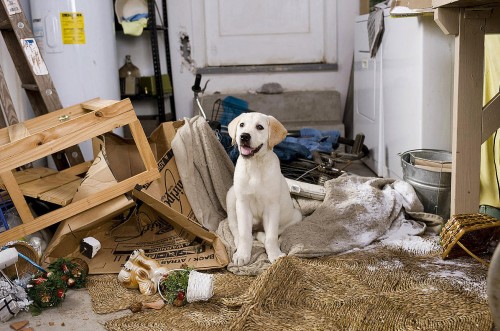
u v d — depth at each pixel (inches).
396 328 61.4
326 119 180.2
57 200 86.4
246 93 182.1
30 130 96.3
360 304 66.4
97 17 128.8
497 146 95.6
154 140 104.7
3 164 78.9
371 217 93.6
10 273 77.1
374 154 141.3
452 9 79.2
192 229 83.4
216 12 181.2
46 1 120.6
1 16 106.2
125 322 66.0
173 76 184.7
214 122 121.2
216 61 185.2
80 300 74.2
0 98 106.4
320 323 62.8
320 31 182.9
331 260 81.5
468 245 82.0
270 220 85.4
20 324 66.9
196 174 100.4
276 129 82.3
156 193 91.7
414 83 106.9
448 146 106.2
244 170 83.7
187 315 67.2
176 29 181.6
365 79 148.3
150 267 75.8
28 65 106.0
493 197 98.7
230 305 68.1
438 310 64.6
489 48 97.3
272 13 181.6
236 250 86.0
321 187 104.7
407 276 75.3
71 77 125.0
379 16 129.4
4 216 90.5
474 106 81.5
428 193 98.9
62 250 84.0
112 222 91.6
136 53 180.1
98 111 84.9
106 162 88.4
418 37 103.6
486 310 63.8
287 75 184.9
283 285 69.7
